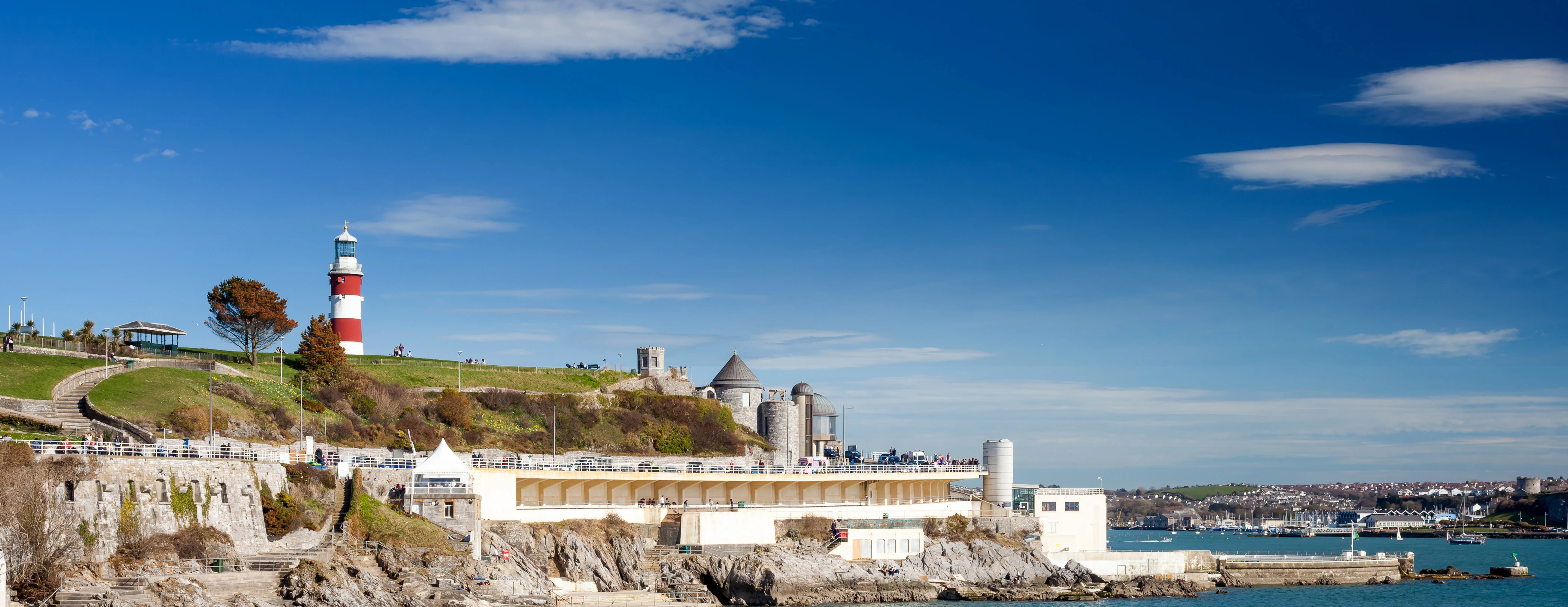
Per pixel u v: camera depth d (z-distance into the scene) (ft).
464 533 355.36
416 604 300.40
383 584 305.94
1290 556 598.34
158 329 525.75
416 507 356.18
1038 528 545.85
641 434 585.63
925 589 469.16
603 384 627.87
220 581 276.62
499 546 372.17
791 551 462.19
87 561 262.26
